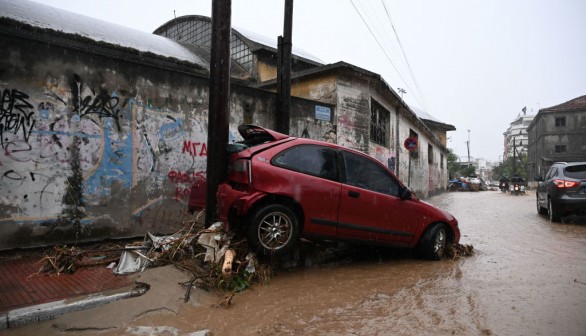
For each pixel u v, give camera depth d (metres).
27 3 9.94
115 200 6.15
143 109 6.49
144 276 4.19
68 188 5.68
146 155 6.52
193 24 18.08
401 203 5.77
